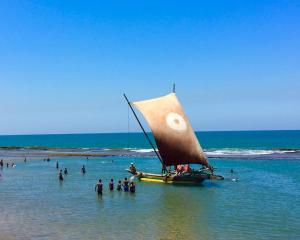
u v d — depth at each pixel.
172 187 50.56
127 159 102.31
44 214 35.00
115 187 51.16
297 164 82.75
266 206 38.69
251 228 30.52
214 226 31.19
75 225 31.27
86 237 27.95
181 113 55.53
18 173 67.88
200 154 54.38
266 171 69.81
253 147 157.50
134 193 46.31
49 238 27.64
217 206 38.84
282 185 52.53
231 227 30.88
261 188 49.97
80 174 66.56
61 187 51.03
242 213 35.69
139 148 166.00
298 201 41.16
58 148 164.62
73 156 113.81
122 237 28.00
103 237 27.94
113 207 38.25
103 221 32.53
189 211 36.56
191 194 45.62
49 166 81.56
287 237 28.16
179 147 53.69
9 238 27.62
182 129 54.19
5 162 91.62
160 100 55.94
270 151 126.75
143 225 31.42
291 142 194.75
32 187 51.00
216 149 143.62
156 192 47.03
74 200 41.75
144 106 55.53
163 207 38.34
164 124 54.22
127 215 34.88
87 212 35.94
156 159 102.31
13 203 40.00
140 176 56.56
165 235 28.61
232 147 159.75
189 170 54.12
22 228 30.28
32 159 101.69
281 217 34.06
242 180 57.41
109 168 77.56
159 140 54.12
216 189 49.22
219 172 68.50
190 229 30.22
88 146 189.88
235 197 43.69
